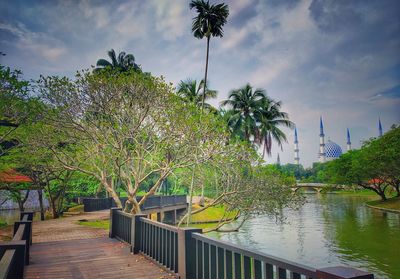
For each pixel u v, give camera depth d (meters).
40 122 13.88
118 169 13.69
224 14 21.58
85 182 29.91
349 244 22.78
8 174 20.19
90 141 14.62
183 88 30.50
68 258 8.49
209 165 17.88
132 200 13.66
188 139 13.65
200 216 32.84
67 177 25.67
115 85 13.33
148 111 14.02
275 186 18.03
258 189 17.45
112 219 12.04
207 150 14.06
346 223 32.38
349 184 51.72
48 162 17.17
